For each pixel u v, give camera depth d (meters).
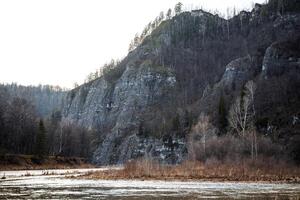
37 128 157.25
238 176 75.38
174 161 157.00
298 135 105.38
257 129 119.31
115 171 85.88
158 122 196.50
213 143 105.75
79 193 45.53
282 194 44.72
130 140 192.50
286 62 149.62
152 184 61.47
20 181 67.25
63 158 163.50
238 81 170.25
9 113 150.25
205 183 64.44
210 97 176.88
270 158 94.75
